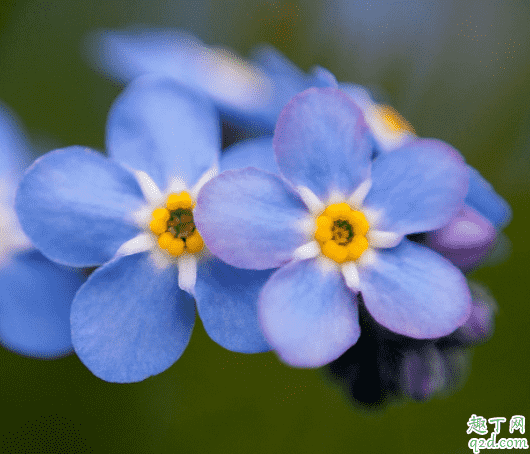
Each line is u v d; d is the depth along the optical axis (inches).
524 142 4.0
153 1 3.6
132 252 2.4
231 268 2.4
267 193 2.4
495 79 4.1
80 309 2.4
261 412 3.2
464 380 2.5
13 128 2.6
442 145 2.4
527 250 3.8
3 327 2.4
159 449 3.1
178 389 3.1
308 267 2.4
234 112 2.5
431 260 2.4
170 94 2.4
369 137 2.4
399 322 2.4
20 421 3.0
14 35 3.4
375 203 2.4
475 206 2.5
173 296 2.4
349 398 2.5
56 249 2.4
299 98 2.4
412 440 3.4
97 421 3.0
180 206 2.4
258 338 2.4
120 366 2.4
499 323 3.7
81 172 2.4
